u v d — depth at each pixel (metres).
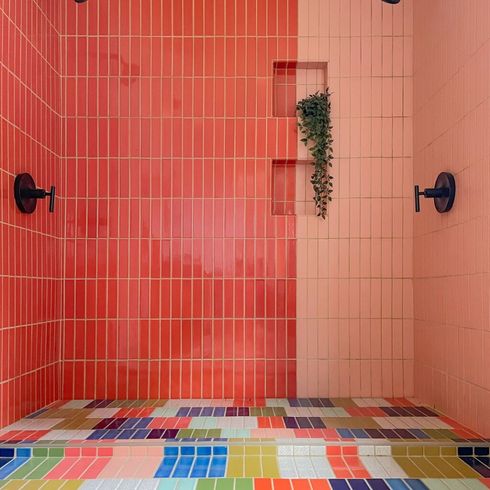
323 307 3.94
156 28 4.00
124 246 3.94
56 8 3.92
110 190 3.96
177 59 4.00
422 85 3.81
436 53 3.55
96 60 3.98
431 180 3.63
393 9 4.04
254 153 3.98
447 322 3.34
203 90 3.99
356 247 3.97
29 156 3.41
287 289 3.94
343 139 4.01
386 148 4.00
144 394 3.89
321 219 3.97
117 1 4.00
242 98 4.00
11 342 3.13
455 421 3.19
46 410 3.50
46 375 3.65
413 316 3.94
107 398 3.88
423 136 3.78
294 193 4.09
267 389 3.90
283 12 4.03
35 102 3.51
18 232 3.23
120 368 3.90
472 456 2.72
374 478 2.42
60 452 2.71
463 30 3.13
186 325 3.92
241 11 4.02
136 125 3.98
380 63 4.02
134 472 2.49
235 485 2.34
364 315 3.94
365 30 4.03
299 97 4.10
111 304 3.92
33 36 3.48
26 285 3.34
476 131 2.95
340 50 4.02
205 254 3.95
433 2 3.60
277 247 3.96
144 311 3.92
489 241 2.80
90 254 3.93
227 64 4.00
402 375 3.93
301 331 3.93
